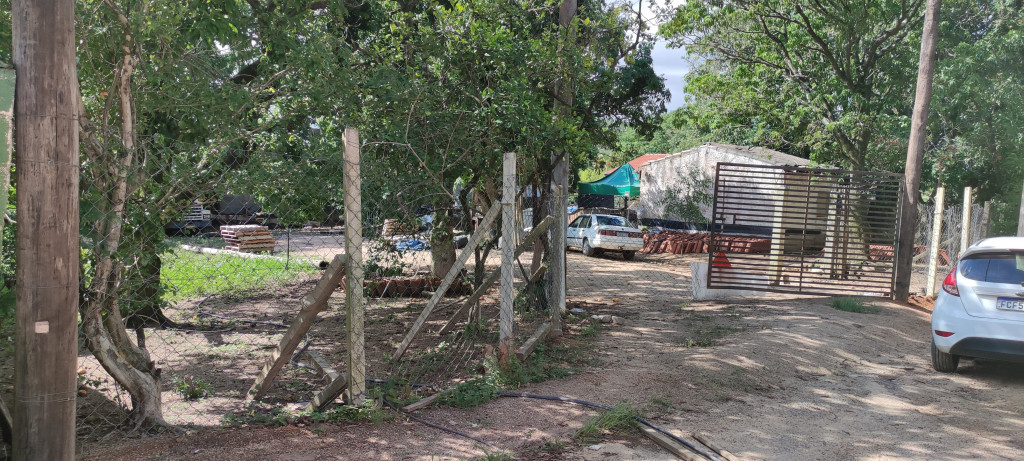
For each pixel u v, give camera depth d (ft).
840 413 18.74
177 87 19.61
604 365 22.72
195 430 15.06
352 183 16.03
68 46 9.87
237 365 22.29
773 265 42.80
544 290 32.22
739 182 40.60
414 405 17.21
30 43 9.62
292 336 16.97
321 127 27.04
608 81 36.88
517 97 27.40
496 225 28.78
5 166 10.31
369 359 23.12
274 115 26.14
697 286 40.52
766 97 69.26
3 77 10.03
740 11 64.03
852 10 59.00
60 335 10.02
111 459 13.08
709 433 16.33
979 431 17.54
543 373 21.15
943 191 43.73
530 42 30.12
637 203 106.42
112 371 14.57
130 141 14.52
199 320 30.42
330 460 13.58
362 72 28.96
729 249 62.64
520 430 16.01
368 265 27.48
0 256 10.83
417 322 21.76
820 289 42.47
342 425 15.69
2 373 13.08
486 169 28.43
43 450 10.01
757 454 15.11
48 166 9.76
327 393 16.49
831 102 64.64
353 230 16.10
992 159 63.52
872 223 41.16
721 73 75.77
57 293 9.96
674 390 19.89
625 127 56.29
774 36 66.23
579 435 15.70
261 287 41.06
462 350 24.48
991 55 56.70
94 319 14.21
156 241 15.93
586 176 127.03
